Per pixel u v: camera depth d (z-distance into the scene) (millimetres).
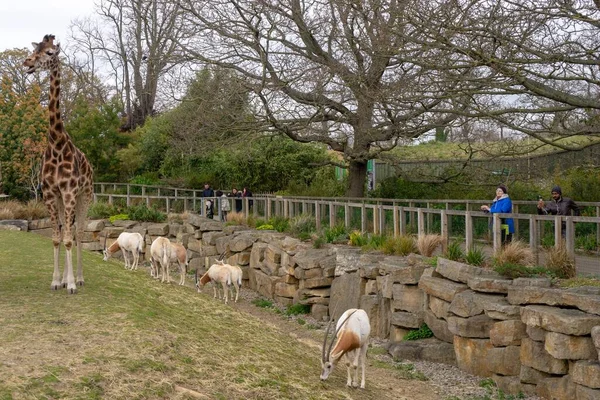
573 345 9867
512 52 15766
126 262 18141
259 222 25266
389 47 17625
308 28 26453
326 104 26844
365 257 16422
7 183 37906
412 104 20531
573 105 16953
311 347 12820
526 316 10727
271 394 8445
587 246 15164
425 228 16688
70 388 7031
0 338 8125
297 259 18656
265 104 27031
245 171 40969
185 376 8164
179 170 43750
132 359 8094
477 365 11984
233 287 22219
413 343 13461
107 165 45531
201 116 29344
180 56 28797
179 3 28484
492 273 12516
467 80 16516
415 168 31594
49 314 9445
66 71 60531
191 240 26828
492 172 27125
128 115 57375
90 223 28516
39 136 37844
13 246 18141
